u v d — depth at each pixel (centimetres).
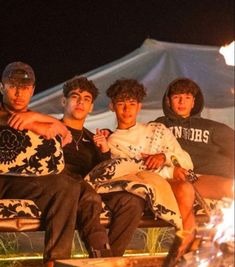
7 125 612
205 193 680
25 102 623
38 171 604
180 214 622
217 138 717
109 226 627
